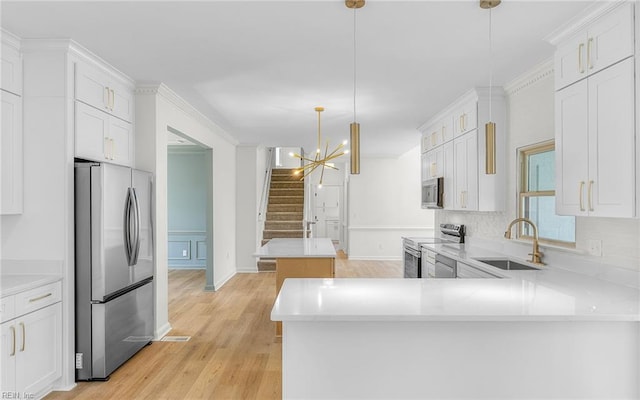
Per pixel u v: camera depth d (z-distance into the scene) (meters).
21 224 3.04
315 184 13.22
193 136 5.34
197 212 8.60
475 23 2.66
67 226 3.04
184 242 8.62
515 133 3.94
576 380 1.97
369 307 1.92
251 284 7.04
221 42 2.99
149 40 2.97
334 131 6.68
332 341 1.96
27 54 3.03
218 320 4.87
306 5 2.43
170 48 3.11
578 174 2.53
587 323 1.97
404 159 9.79
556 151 2.78
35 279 2.84
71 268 3.07
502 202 4.13
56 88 3.03
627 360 1.98
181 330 4.48
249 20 2.63
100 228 3.10
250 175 8.27
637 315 1.83
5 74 2.89
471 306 1.95
